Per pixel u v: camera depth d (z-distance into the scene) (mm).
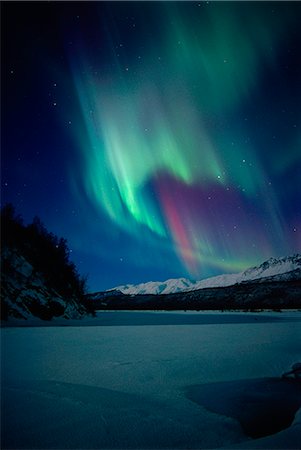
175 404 5230
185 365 7758
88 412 4656
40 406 4812
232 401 5516
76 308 27281
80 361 8008
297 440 3703
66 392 5480
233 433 4297
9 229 27406
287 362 8266
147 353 9242
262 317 27844
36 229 31781
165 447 3809
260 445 3646
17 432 3979
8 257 24234
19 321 19938
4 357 8484
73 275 32469
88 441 3836
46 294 24453
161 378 6645
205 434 4203
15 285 22562
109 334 14414
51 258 30188
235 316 29703
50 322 21469
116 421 4410
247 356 8906
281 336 13602
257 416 4918
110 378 6496
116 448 3711
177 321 23594
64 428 4133
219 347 10453
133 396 5480
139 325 20000
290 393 5977
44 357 8492
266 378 6918
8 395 5246
